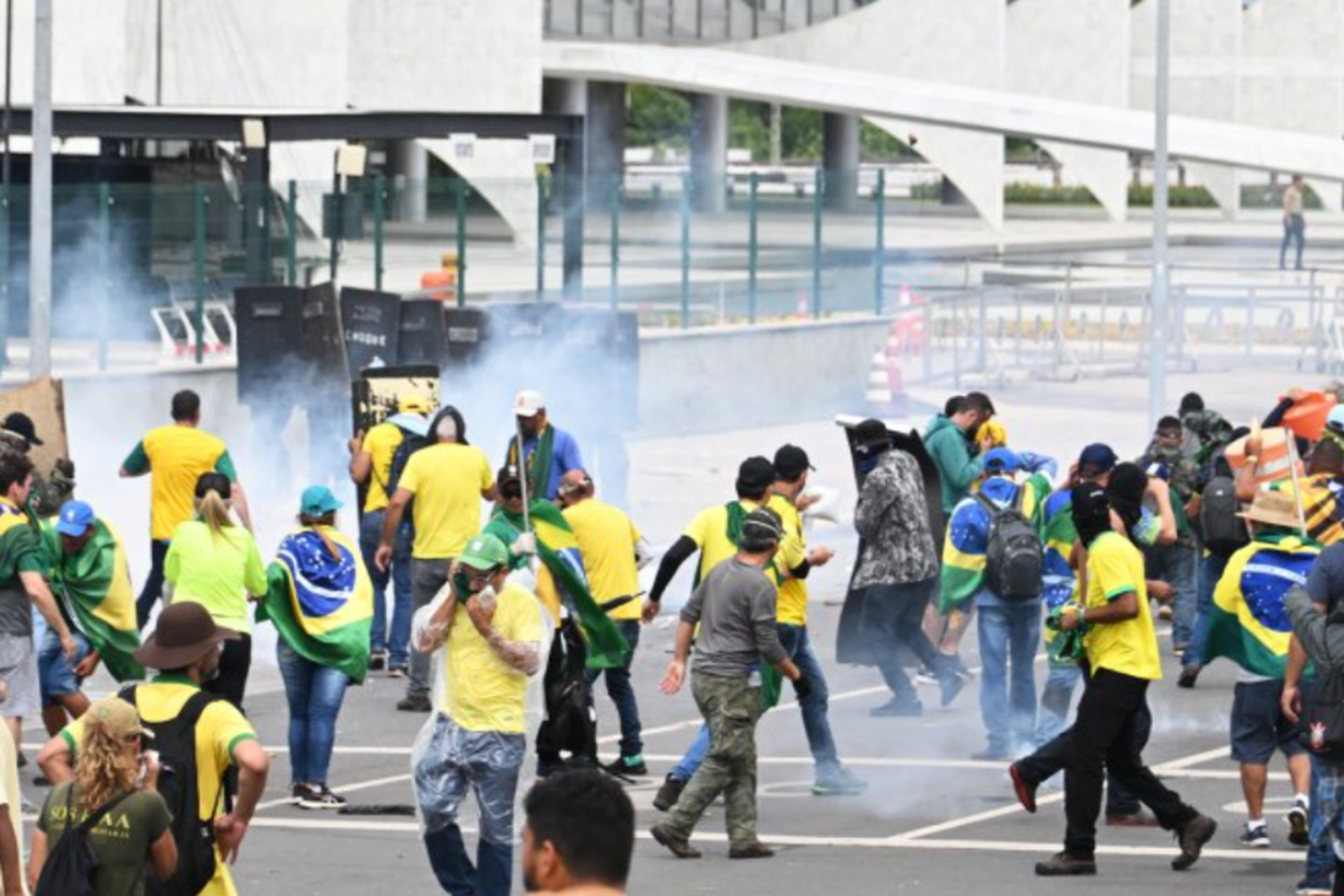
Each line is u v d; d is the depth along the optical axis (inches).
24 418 1636.3
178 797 888.9
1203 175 7559.1
